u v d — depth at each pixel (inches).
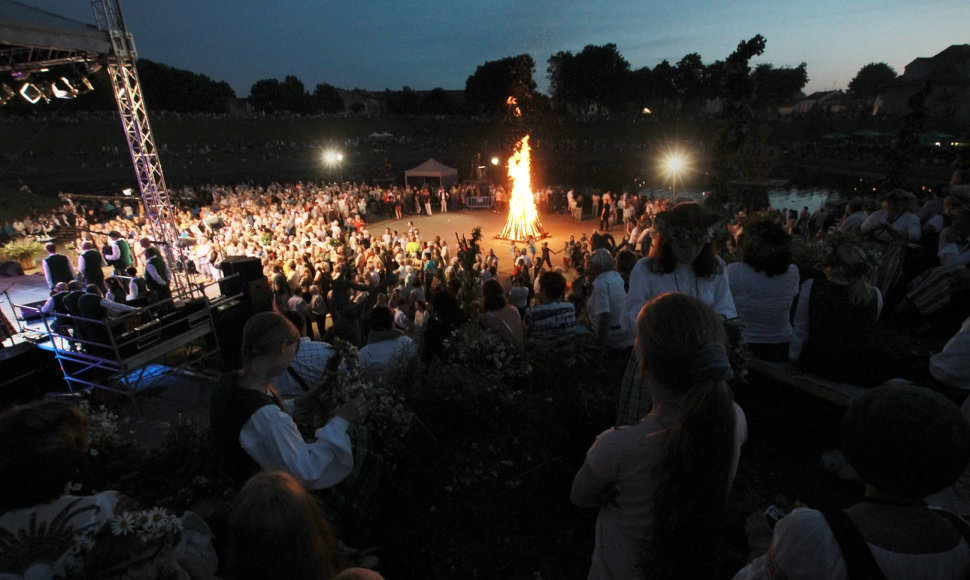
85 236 927.7
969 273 208.1
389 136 3442.4
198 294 593.9
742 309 165.6
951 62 2573.8
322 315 509.0
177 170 2480.3
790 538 56.2
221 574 82.1
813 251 193.5
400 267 684.7
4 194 1366.9
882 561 51.7
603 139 3346.5
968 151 1221.7
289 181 2475.4
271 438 89.0
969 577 52.5
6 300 551.2
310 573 60.5
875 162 1959.9
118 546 63.8
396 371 141.6
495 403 130.6
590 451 73.0
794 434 156.7
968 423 54.1
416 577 115.8
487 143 3289.9
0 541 66.4
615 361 162.1
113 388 296.2
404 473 124.5
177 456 125.8
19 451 66.7
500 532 123.6
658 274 121.0
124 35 555.8
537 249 1026.1
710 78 3809.1
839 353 148.0
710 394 60.6
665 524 62.1
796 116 3176.7
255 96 4323.3
